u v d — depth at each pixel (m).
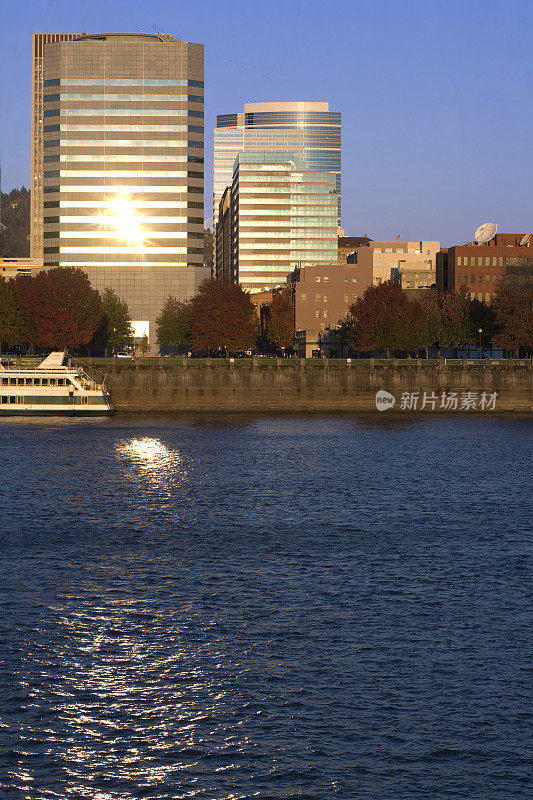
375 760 34.66
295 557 63.56
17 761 34.72
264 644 46.03
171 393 191.12
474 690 40.47
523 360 199.88
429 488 94.06
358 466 110.50
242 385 192.88
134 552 64.94
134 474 103.00
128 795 32.53
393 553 64.69
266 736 36.44
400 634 47.50
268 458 117.69
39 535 70.38
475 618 50.00
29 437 139.62
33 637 46.84
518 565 61.25
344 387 195.38
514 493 91.06
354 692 40.38
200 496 88.94
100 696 40.00
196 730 37.03
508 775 33.56
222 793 32.56
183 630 48.06
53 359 180.38
